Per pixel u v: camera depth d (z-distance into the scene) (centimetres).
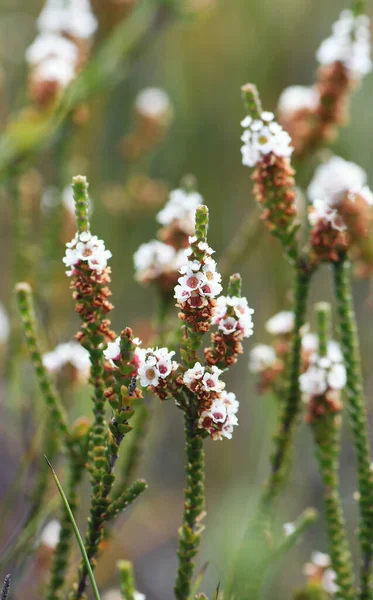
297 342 52
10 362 75
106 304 46
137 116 104
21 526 58
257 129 51
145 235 113
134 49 86
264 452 81
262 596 59
